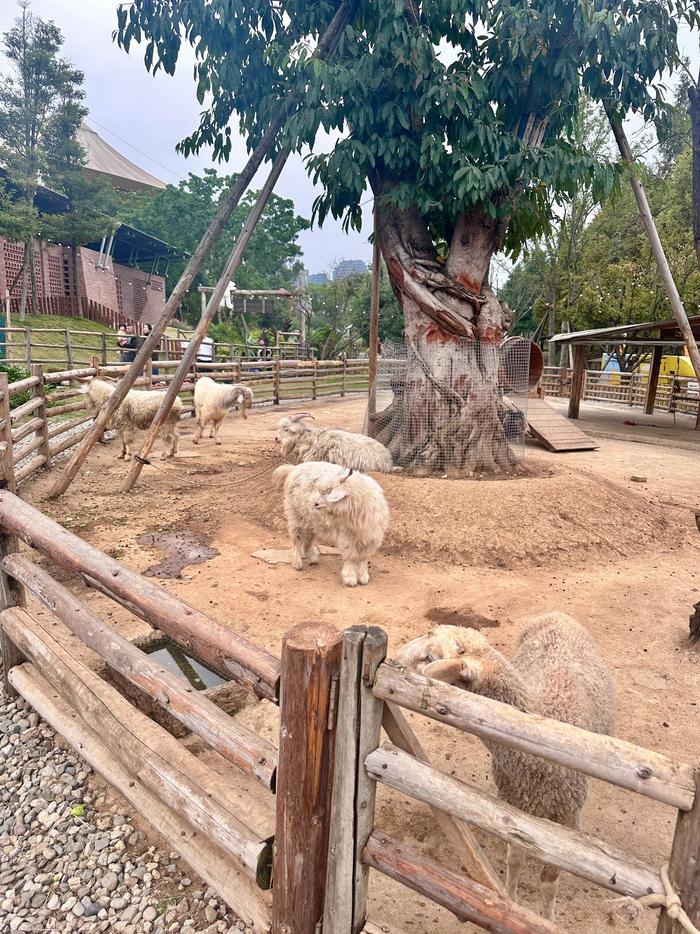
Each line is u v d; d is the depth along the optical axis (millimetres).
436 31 8031
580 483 7867
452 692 1768
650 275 28750
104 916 2549
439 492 7281
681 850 1446
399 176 8539
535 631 3336
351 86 7020
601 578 6152
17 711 3947
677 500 9047
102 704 3156
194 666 4363
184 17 7621
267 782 2102
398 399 9125
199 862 2535
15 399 12102
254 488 8578
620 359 32906
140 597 2795
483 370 8711
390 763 1906
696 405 21812
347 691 1891
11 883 2723
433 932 2465
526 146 7578
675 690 4164
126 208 48344
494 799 1778
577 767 1552
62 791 3236
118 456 10711
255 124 8852
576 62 7508
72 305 28969
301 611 5223
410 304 8844
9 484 4312
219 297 8414
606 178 7738
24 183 23859
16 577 3939
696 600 5668
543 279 34531
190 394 17906
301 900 2098
